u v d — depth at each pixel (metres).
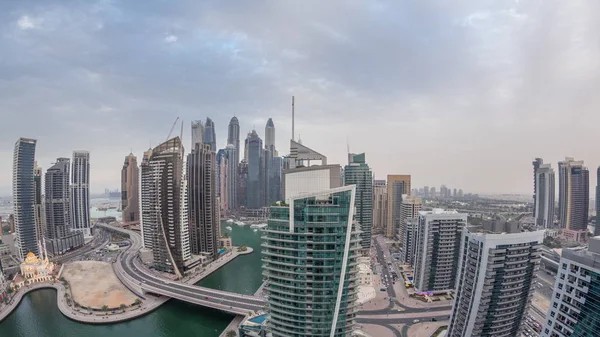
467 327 168.00
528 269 169.12
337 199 152.62
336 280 152.00
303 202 153.00
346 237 150.88
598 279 110.81
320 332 153.88
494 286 163.62
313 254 152.38
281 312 158.38
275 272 160.25
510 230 173.50
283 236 157.38
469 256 173.12
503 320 166.38
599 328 109.38
